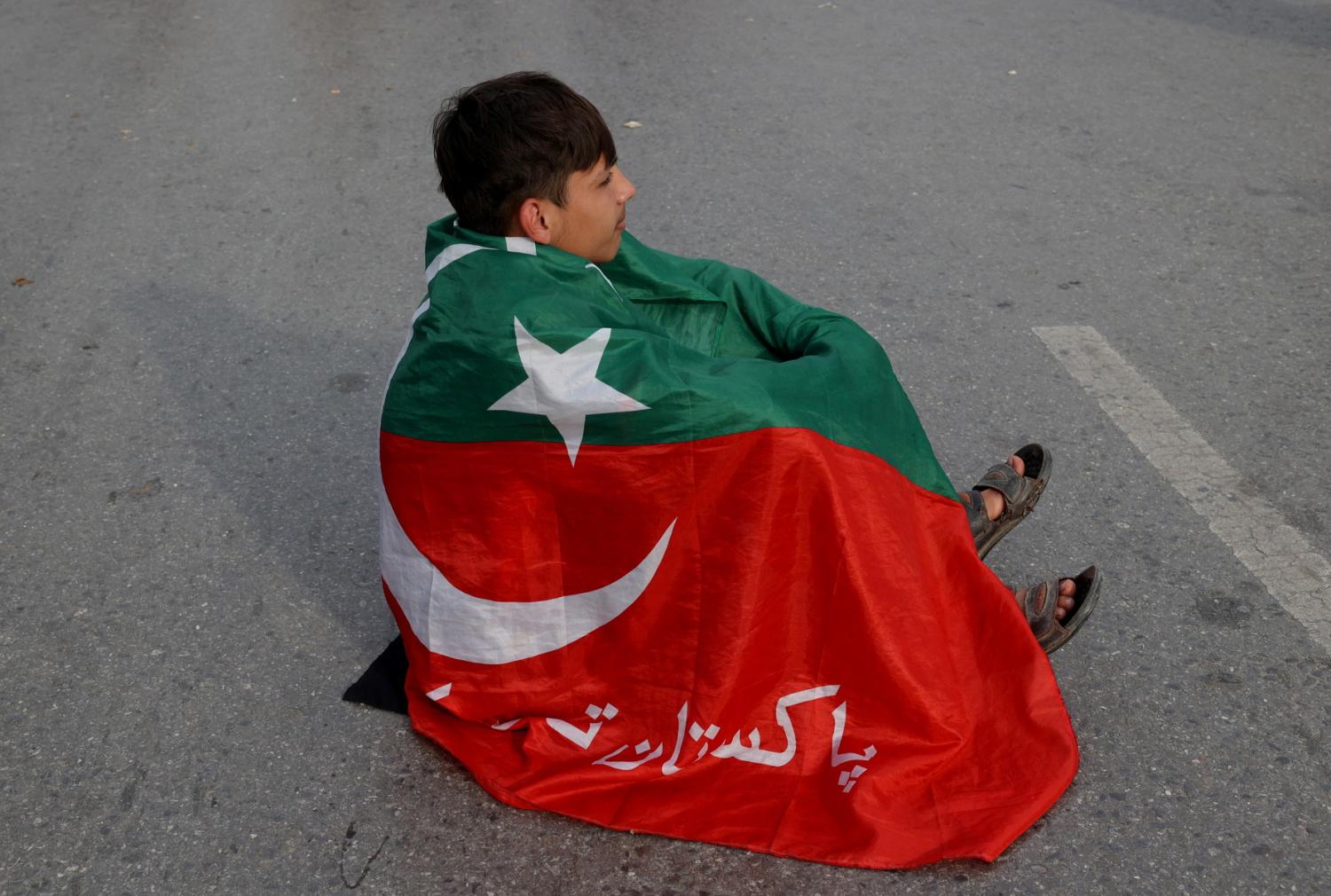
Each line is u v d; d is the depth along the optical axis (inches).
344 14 290.5
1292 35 267.0
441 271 93.3
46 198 207.2
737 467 90.4
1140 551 124.0
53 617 120.0
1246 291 172.9
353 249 189.8
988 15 281.9
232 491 137.9
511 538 95.3
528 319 89.4
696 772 95.8
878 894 88.4
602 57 262.1
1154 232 189.3
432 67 258.8
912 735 95.3
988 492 115.2
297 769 101.9
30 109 241.1
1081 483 134.5
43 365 162.2
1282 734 101.6
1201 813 94.5
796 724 96.4
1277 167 209.2
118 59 265.9
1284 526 127.1
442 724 103.9
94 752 104.4
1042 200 199.3
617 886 90.1
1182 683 107.0
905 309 170.4
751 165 213.6
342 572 125.2
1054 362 157.2
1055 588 106.0
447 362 91.4
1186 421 144.8
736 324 109.5
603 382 89.1
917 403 149.6
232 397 155.1
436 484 94.9
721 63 257.6
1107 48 261.3
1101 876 89.7
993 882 89.2
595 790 95.8
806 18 283.1
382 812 97.5
